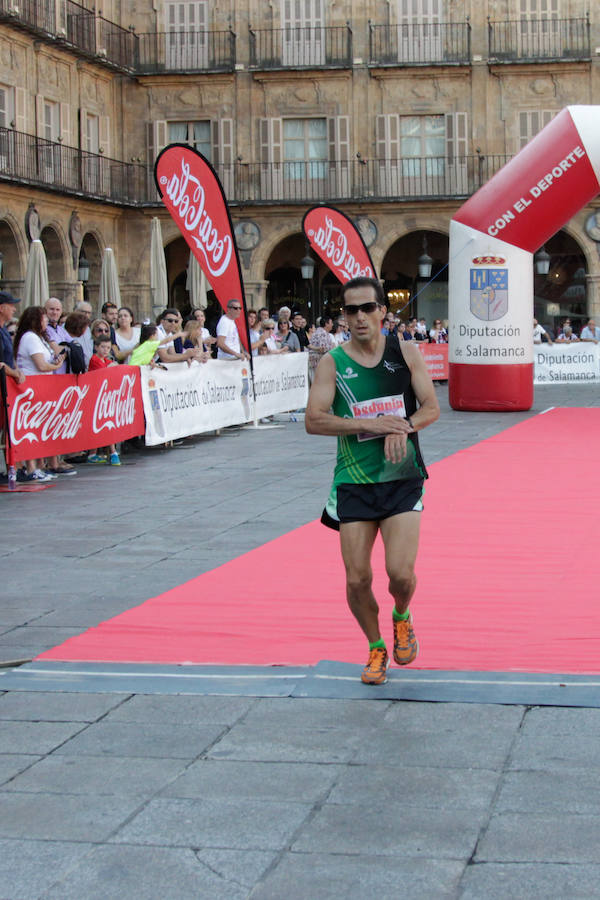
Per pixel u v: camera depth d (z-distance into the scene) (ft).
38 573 25.76
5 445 38.60
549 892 11.01
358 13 121.39
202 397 54.60
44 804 13.29
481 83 120.98
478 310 67.36
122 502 35.96
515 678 17.43
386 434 16.79
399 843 12.08
